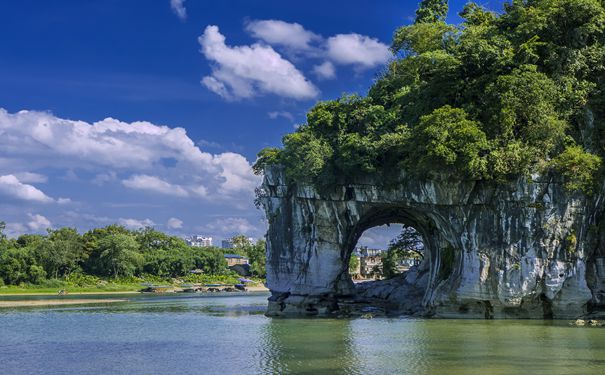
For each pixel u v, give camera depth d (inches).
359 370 1185.4
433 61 2196.1
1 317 2667.3
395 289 2930.6
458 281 2128.4
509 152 1964.8
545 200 1995.6
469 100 2096.5
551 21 2076.8
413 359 1284.4
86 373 1254.3
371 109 2491.4
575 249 2012.8
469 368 1167.0
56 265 5841.5
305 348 1507.1
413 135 2097.7
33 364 1370.6
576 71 2081.7
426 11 3211.1
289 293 2765.7
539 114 1966.0
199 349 1556.3
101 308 3284.9
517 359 1247.5
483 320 2038.6
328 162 2487.7
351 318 2368.4
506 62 2020.2
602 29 2065.7
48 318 2600.9
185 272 6929.1
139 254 6565.0
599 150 2068.2
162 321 2405.3
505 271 2025.1
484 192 2075.5
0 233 6210.6
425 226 2532.0
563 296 2023.9
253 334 1852.9
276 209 2844.5
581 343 1448.1
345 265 2704.2
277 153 2849.4
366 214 2598.4
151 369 1282.0
